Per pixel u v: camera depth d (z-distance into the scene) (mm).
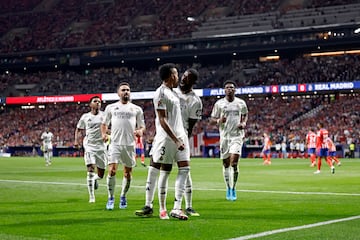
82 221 9531
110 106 12328
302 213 10508
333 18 64250
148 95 65375
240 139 13648
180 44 70750
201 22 73562
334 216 10047
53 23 86125
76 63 76375
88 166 13422
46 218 9992
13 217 10164
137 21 79688
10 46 83000
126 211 11148
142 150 34531
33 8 91250
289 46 63594
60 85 78562
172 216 9719
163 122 9445
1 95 81312
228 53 67188
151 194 10047
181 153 9719
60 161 45969
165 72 9711
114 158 11703
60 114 75562
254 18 69812
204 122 64250
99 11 85250
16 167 34656
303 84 57906
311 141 33500
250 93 60312
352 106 59406
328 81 61375
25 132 73562
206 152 57000
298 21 65875
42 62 78750
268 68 67750
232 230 8367
